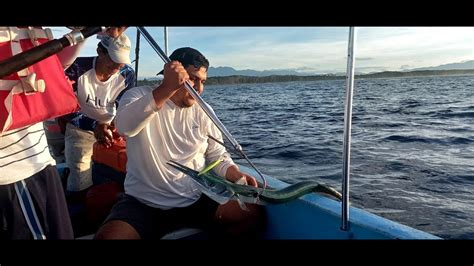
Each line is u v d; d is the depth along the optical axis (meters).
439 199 5.57
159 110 1.77
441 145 9.70
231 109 22.19
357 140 10.65
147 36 1.61
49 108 1.35
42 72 1.33
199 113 2.04
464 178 6.59
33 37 1.34
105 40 2.46
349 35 1.55
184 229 2.03
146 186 1.91
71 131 2.81
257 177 2.56
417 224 4.68
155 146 1.90
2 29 1.27
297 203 2.04
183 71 1.65
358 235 1.77
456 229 4.52
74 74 2.49
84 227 2.39
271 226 2.18
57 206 1.50
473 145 9.59
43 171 1.47
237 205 2.04
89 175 2.88
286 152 8.93
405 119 15.49
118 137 2.74
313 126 13.66
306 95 36.12
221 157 2.17
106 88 2.63
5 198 1.35
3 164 1.34
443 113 17.44
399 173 6.98
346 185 1.73
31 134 1.43
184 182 1.98
